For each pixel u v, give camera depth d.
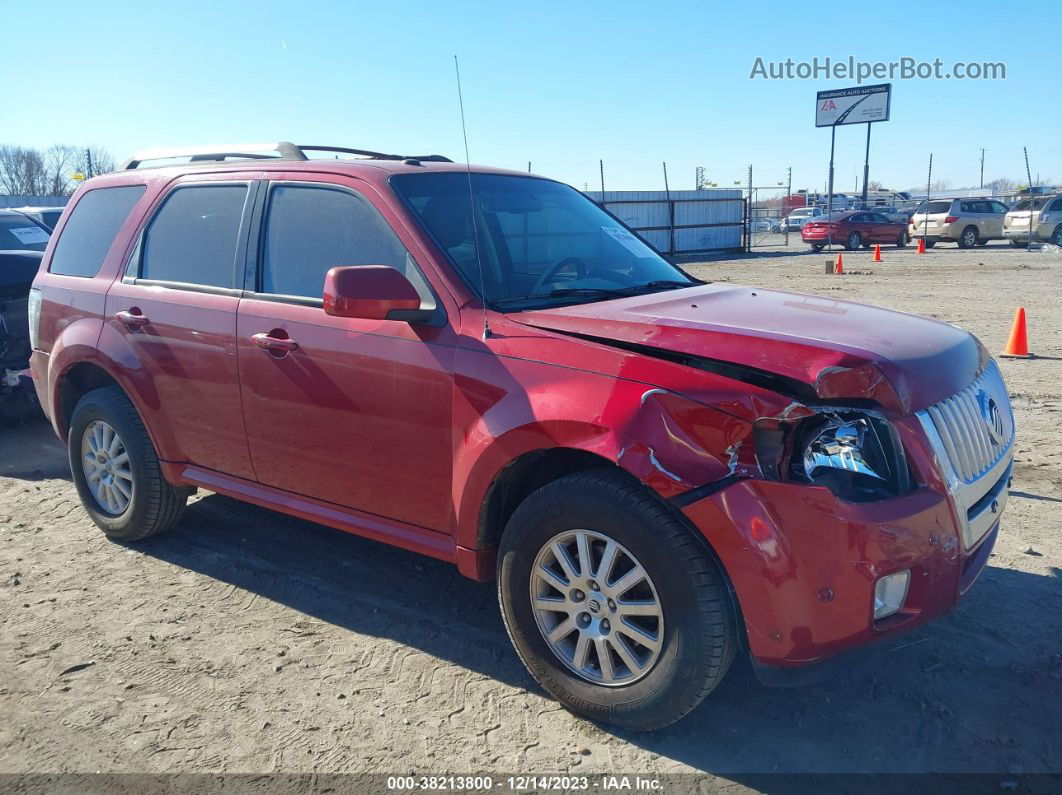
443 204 3.85
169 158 4.97
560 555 3.16
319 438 3.84
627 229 4.65
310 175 4.05
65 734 3.20
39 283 5.18
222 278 4.23
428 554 3.61
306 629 3.95
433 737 3.16
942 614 2.95
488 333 3.33
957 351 3.31
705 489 2.76
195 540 4.97
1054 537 4.79
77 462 5.03
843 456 2.75
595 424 2.94
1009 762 2.97
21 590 4.36
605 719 3.13
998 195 55.12
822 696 3.37
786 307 3.57
